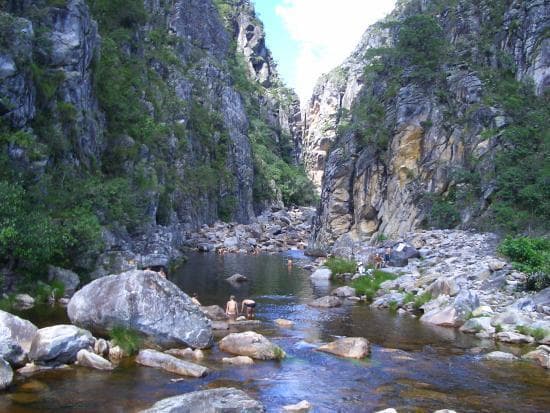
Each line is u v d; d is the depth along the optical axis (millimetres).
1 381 14609
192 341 19016
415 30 63500
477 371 17672
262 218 110125
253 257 58875
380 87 65438
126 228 41344
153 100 70000
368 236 58156
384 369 17766
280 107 166125
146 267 36406
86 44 42031
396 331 23422
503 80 56156
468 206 48844
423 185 53594
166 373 16391
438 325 24688
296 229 94312
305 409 14031
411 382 16484
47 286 26438
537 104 53031
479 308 25047
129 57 68312
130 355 17953
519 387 16109
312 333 22859
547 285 27312
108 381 15492
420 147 55781
